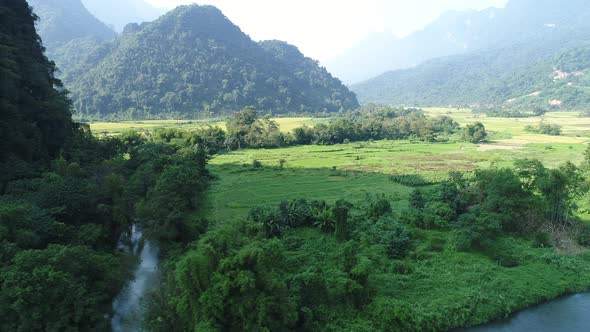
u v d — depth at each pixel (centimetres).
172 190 4575
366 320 2733
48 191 3897
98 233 3566
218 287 2362
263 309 2361
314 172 7956
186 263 2466
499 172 4662
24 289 2314
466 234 3822
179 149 8156
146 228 4144
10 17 6412
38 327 2306
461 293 3083
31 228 3116
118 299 3209
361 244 3894
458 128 15762
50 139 6222
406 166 8556
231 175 7750
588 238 4075
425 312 2834
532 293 3162
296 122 18088
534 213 4312
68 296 2439
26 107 5656
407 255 3728
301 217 4453
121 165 6178
